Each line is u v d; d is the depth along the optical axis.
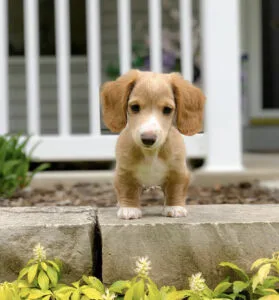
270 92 3.60
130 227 1.00
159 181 1.06
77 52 3.24
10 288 0.93
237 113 2.18
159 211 1.16
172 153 1.03
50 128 3.22
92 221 1.04
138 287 0.91
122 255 1.00
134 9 3.11
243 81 3.59
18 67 3.19
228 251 1.01
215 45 2.17
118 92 1.00
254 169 2.29
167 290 0.95
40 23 3.26
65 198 1.71
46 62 3.21
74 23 3.25
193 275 0.97
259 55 3.57
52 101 3.22
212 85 2.17
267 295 0.93
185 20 2.26
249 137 3.59
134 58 2.98
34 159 2.20
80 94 3.21
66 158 2.31
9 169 1.67
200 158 2.33
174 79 1.01
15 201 1.62
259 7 3.55
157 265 1.00
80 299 0.94
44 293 0.94
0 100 2.22
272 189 1.89
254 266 0.96
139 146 1.00
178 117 1.00
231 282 1.02
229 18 2.16
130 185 1.07
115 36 3.13
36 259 0.99
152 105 0.97
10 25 3.21
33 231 1.01
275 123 3.59
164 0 3.04
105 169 2.69
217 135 2.18
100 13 3.12
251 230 1.01
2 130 2.22
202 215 1.09
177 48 2.86
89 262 1.01
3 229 1.00
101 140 2.31
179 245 1.00
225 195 1.76
